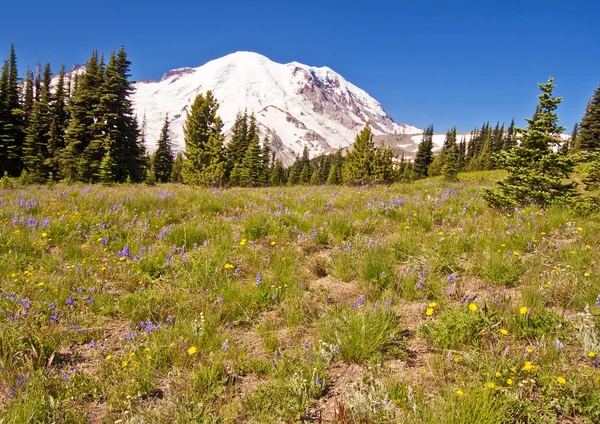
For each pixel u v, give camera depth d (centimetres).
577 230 722
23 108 5697
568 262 575
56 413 304
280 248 695
